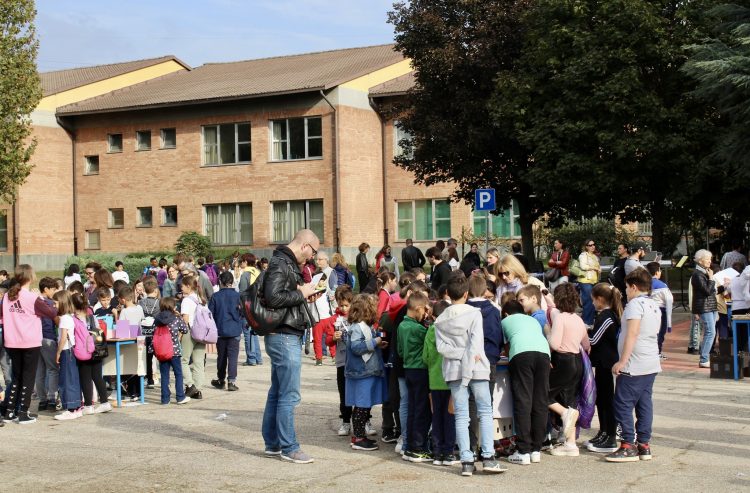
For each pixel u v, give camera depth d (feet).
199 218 148.15
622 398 31.17
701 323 56.95
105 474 30.30
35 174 152.46
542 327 33.32
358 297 33.88
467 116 98.22
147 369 52.70
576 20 89.97
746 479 28.50
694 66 77.05
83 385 43.19
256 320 31.63
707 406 41.70
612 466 30.66
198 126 147.84
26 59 106.22
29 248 152.25
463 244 135.03
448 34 98.84
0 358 45.42
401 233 146.20
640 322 30.99
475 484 28.45
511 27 96.89
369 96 142.92
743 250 98.17
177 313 47.42
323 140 138.41
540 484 28.32
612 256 119.03
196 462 32.04
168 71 177.06
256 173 143.33
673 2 89.10
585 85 87.56
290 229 141.90
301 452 31.94
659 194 91.86
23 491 28.17
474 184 104.68
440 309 31.22
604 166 87.15
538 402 31.12
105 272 48.62
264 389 51.31
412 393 31.96
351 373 33.88
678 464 30.71
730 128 81.71
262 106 142.61
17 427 39.96
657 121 85.71
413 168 106.83
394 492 27.55
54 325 45.01
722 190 87.10
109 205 155.12
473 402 31.73
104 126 155.22
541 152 88.94
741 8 82.02
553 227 106.93
